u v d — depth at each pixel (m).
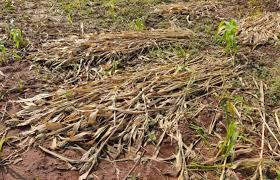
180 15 4.38
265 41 3.78
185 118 2.79
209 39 3.83
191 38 3.81
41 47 3.70
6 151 2.56
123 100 2.91
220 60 3.42
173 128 2.71
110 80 3.13
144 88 2.99
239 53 3.55
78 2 4.64
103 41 3.69
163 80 3.11
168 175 2.42
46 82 3.22
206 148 2.59
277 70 3.32
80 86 3.11
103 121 2.72
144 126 2.70
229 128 2.45
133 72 3.30
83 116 2.75
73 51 3.55
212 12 4.47
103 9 4.56
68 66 3.44
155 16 4.37
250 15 4.36
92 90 3.01
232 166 2.44
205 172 2.42
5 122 2.77
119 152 2.55
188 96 2.99
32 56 3.54
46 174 2.41
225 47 3.65
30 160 2.50
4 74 3.29
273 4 4.60
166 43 3.71
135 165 2.48
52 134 2.66
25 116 2.82
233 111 2.74
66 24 4.16
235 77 3.23
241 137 2.64
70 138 2.61
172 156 2.54
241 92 3.06
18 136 2.67
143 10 4.51
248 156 2.54
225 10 4.52
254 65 3.40
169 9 4.48
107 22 4.23
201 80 3.15
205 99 2.99
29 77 3.27
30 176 2.39
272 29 3.97
